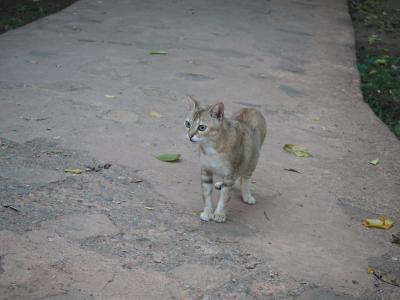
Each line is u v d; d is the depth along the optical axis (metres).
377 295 2.75
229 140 2.94
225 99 4.03
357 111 4.14
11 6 5.57
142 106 3.83
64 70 4.18
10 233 2.81
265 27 5.64
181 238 2.89
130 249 2.81
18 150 3.30
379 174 3.48
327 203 3.20
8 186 3.05
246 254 2.85
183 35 5.07
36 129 3.48
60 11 5.52
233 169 2.98
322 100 4.21
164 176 3.24
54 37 4.74
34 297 2.59
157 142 3.49
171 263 2.78
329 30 5.82
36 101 3.76
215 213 3.01
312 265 2.84
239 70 4.48
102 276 2.69
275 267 2.81
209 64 4.52
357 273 2.83
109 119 3.65
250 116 3.12
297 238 2.97
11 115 3.59
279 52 4.91
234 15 5.97
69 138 3.43
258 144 3.13
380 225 3.08
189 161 3.37
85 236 2.84
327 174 3.42
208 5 6.27
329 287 2.76
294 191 3.26
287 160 3.48
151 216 2.98
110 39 4.80
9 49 4.45
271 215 3.09
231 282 2.73
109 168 3.24
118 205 3.02
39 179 3.12
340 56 5.04
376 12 7.18
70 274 2.68
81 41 4.71
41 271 2.68
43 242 2.79
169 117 3.74
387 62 5.18
